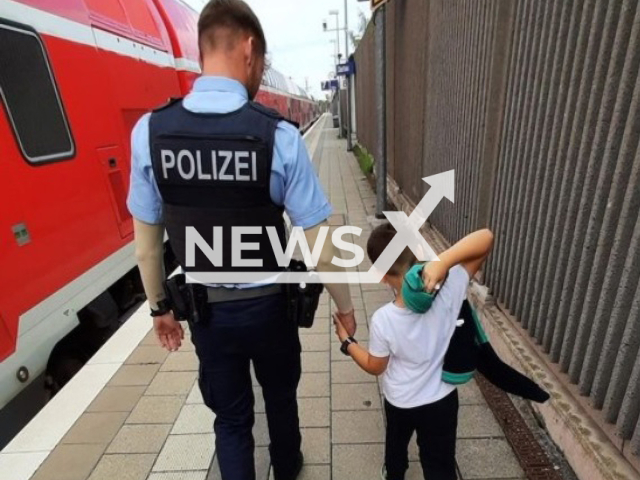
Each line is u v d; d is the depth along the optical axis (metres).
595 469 1.75
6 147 2.59
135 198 1.46
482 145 2.96
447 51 3.68
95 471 2.29
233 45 1.39
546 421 2.20
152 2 5.59
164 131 1.33
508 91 2.62
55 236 2.99
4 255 2.47
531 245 2.43
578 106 1.91
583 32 1.86
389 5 6.58
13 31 2.77
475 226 3.16
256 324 1.52
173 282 1.54
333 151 17.52
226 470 1.63
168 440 2.47
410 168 5.59
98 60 3.85
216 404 1.66
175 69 5.91
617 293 1.70
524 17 2.39
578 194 1.96
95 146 3.68
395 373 1.65
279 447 1.96
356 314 3.74
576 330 2.02
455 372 1.60
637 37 1.52
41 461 2.36
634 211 1.59
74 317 3.13
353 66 14.48
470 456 2.19
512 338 2.52
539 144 2.29
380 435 2.41
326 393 2.77
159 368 3.17
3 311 2.42
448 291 1.59
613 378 1.73
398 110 6.41
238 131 1.30
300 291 1.56
